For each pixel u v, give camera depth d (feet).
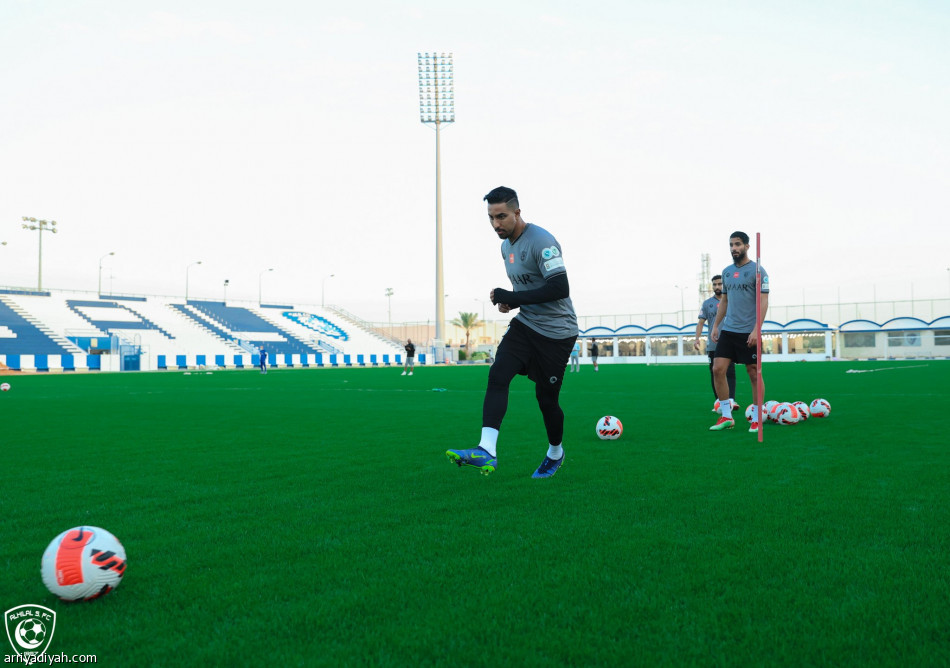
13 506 12.50
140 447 20.89
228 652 6.28
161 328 173.37
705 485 13.62
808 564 8.44
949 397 37.96
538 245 14.37
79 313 166.09
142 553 9.39
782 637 6.41
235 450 20.02
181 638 6.60
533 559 8.84
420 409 35.58
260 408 36.86
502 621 6.88
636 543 9.46
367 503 12.48
